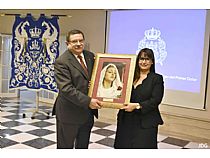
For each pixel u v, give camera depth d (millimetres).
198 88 4195
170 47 4363
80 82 2213
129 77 2191
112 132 4266
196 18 4109
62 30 5578
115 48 4879
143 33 4582
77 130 2348
